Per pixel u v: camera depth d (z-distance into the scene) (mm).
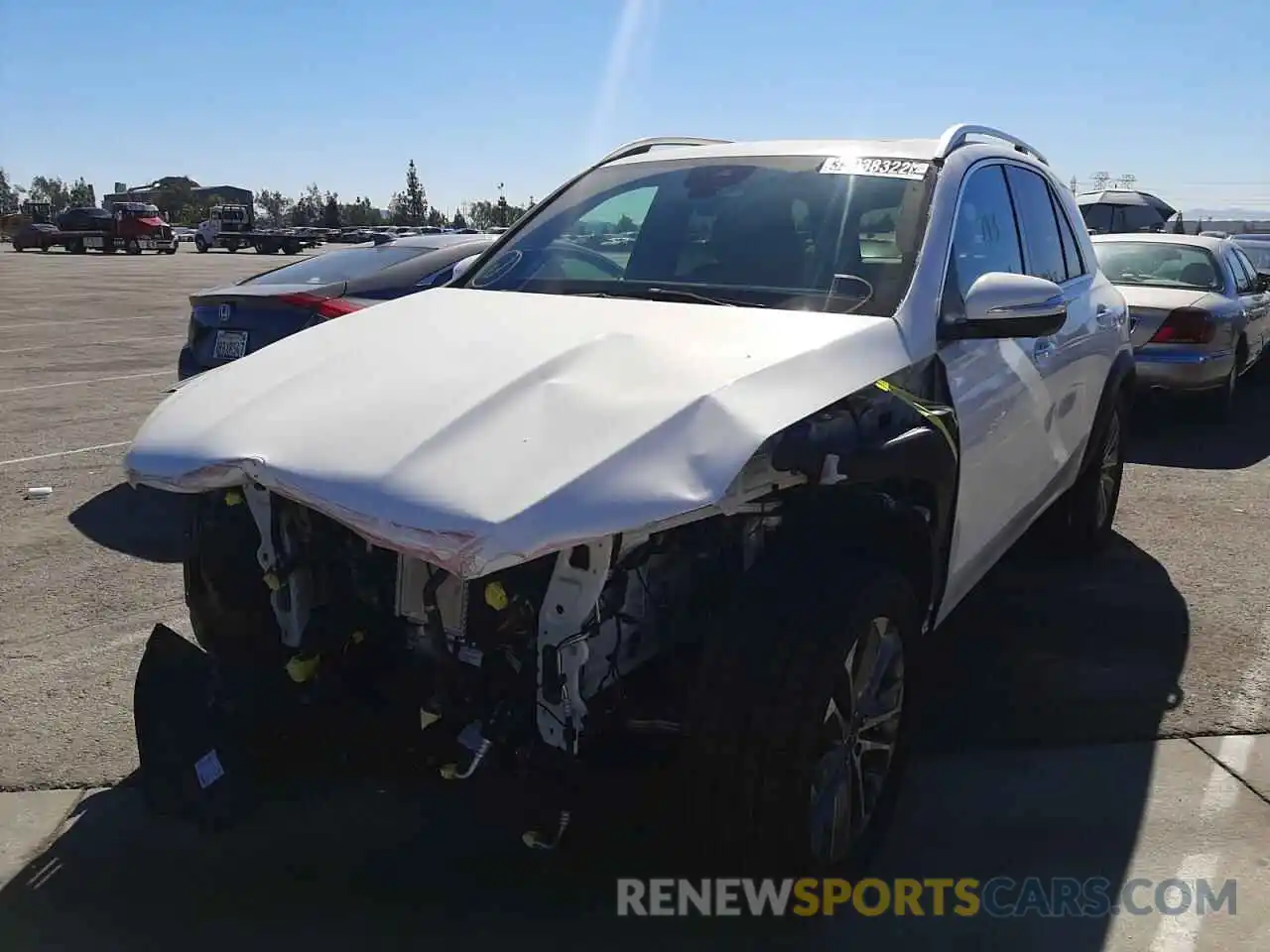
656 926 2920
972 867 3168
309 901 3029
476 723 2641
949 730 3928
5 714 4027
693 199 4051
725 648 2623
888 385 3045
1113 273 10039
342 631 2959
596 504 2348
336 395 2865
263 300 6680
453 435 2547
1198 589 5355
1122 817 3406
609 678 2607
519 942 2869
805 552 2799
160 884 3102
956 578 3637
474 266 4207
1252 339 10594
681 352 2891
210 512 3443
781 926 2859
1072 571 5617
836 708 2754
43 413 10008
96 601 5160
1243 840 3301
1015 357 3943
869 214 3734
